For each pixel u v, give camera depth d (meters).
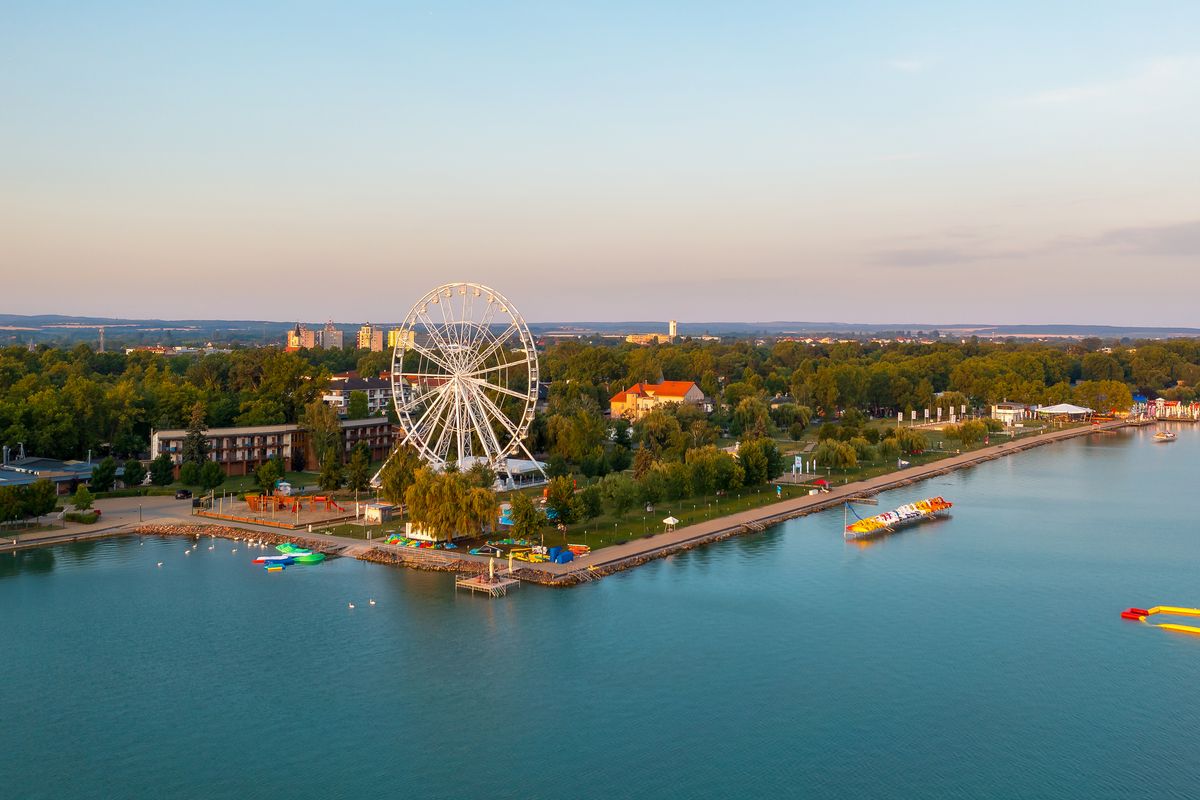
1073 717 97.06
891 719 96.56
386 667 109.12
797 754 89.44
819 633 120.31
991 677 106.88
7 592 136.25
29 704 99.69
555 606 130.25
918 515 189.62
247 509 188.88
